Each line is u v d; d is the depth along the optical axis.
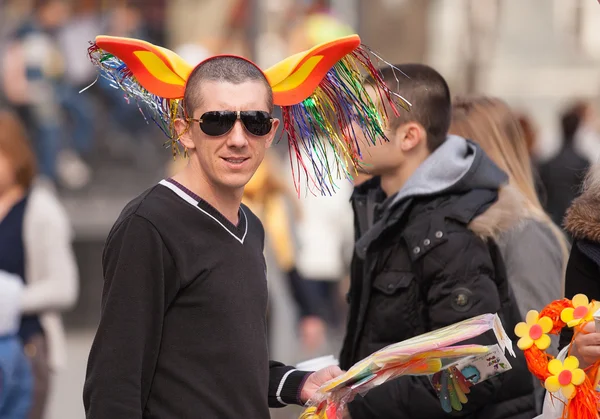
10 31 31.20
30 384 12.57
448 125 9.22
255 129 7.23
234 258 7.34
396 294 8.71
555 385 7.40
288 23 32.97
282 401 8.10
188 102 7.30
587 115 31.16
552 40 40.88
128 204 7.34
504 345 7.63
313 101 7.85
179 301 7.19
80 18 31.97
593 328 7.33
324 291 21.81
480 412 8.65
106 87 32.16
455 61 35.28
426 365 7.66
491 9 36.78
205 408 7.16
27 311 13.62
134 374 7.03
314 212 21.53
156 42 33.00
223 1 32.06
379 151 9.02
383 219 8.76
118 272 7.09
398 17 33.25
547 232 9.20
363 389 7.82
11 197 13.95
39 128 31.03
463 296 8.38
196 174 7.38
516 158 10.36
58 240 13.90
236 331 7.25
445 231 8.52
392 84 8.99
